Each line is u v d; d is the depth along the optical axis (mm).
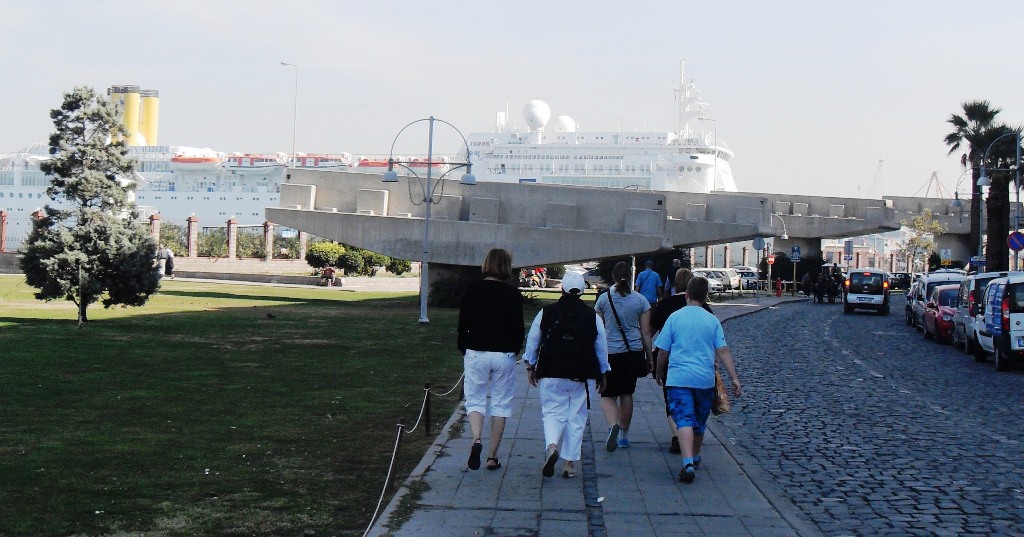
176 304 36594
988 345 21125
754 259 105062
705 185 94812
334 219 41188
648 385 16375
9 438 10547
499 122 105438
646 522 7539
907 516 7945
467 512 7633
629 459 10133
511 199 40656
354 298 46531
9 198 90438
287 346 22203
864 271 45812
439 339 25203
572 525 7312
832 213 68750
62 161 26203
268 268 68312
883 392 16688
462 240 40156
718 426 12711
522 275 69125
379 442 10844
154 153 103438
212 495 8188
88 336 23047
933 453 10852
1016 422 13328
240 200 92938
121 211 27000
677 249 51688
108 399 13617
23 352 19250
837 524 7699
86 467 9156
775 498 8406
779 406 14734
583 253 39031
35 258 25875
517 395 15023
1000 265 48438
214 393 14523
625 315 10680
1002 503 8414
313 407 13391
